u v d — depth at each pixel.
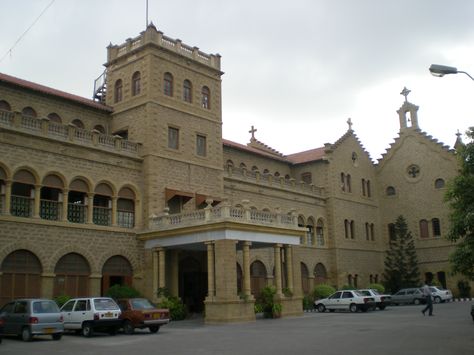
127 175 36.59
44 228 31.33
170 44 40.62
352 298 41.88
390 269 60.72
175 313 34.38
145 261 36.53
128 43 40.50
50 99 36.62
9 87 34.19
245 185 47.38
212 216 33.81
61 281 31.97
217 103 43.59
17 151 30.59
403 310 41.28
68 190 32.94
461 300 54.28
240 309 32.62
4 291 29.14
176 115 39.81
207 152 41.81
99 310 24.69
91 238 33.78
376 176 65.25
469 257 19.03
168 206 38.12
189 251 39.53
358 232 59.84
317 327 27.45
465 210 19.34
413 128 63.56
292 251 39.00
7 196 29.80
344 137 60.62
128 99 39.69
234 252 33.06
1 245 29.14
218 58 44.34
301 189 54.09
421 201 61.75
